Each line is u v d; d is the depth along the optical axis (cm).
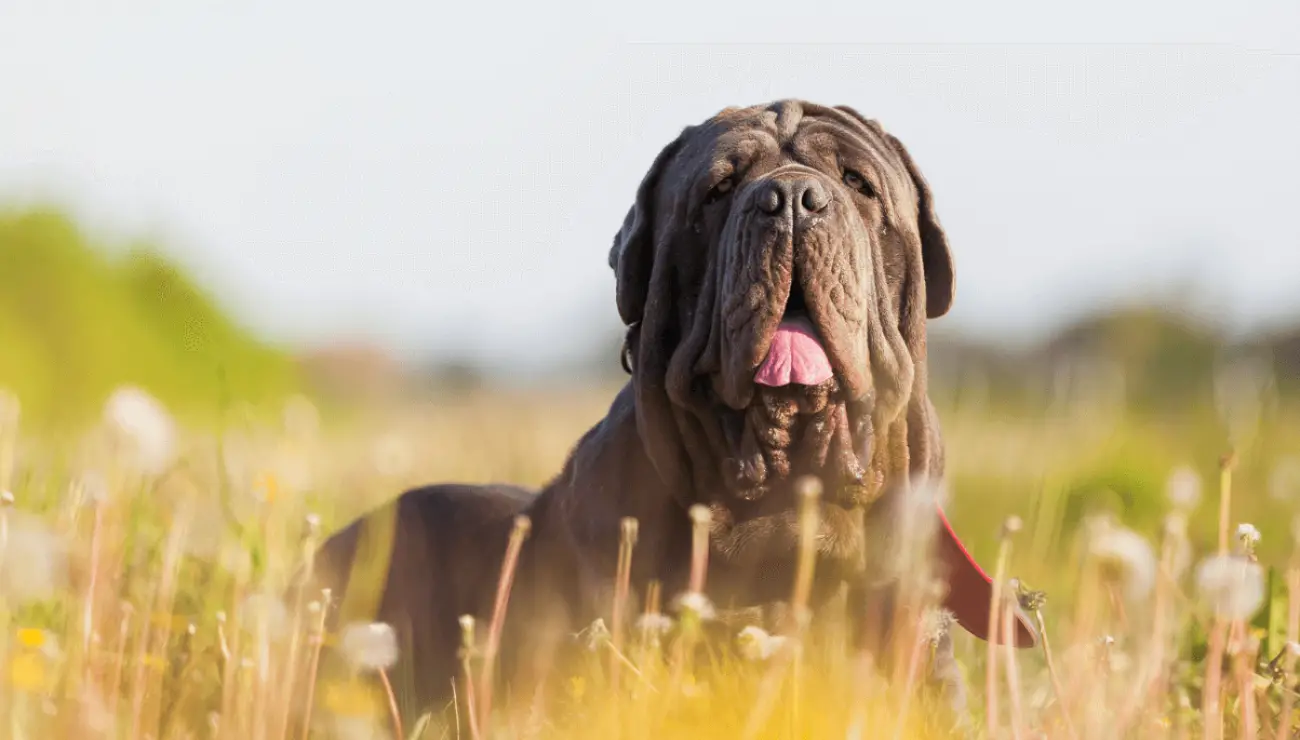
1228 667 649
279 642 615
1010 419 1691
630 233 777
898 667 601
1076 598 804
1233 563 562
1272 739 598
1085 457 1299
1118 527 796
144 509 745
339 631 716
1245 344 2202
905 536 665
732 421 711
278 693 581
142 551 718
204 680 628
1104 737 559
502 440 1686
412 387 2239
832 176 725
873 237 725
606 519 734
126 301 2294
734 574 710
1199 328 2216
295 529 834
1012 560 1008
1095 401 1466
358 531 863
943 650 724
